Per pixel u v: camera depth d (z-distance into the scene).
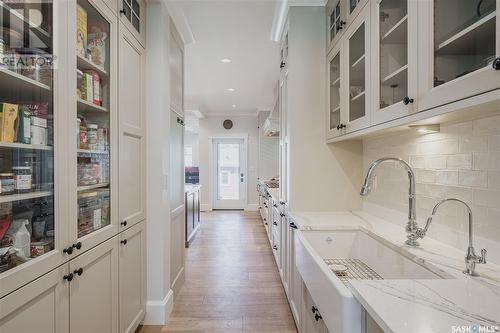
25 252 1.06
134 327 1.97
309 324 1.72
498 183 1.12
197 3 2.34
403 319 0.73
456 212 1.35
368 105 1.57
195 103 6.39
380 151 2.12
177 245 2.74
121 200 1.78
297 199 2.41
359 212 2.37
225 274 3.29
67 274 1.22
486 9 0.87
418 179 1.65
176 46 2.67
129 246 1.90
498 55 0.79
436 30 1.04
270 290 2.87
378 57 1.46
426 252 1.31
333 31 2.21
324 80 2.39
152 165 2.21
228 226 5.82
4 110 0.99
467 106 0.89
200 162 7.76
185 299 2.67
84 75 1.44
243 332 2.15
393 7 1.37
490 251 1.16
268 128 5.19
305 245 1.48
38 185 1.12
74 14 1.27
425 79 1.08
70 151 1.25
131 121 1.93
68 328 1.24
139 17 2.08
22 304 0.98
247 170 7.74
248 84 4.77
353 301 0.92
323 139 2.41
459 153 1.33
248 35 2.94
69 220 1.24
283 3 2.36
